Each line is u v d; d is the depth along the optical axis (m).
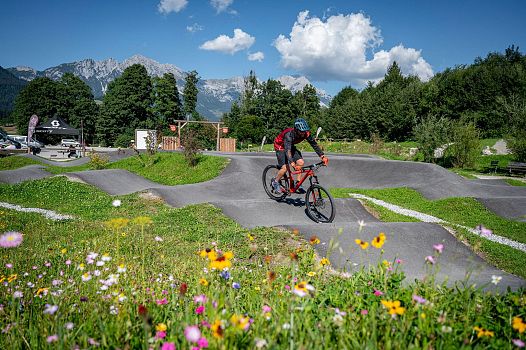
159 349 1.93
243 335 2.03
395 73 78.69
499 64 52.66
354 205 11.74
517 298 2.95
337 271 4.65
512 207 13.11
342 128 66.44
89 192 14.40
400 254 6.86
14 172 19.59
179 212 10.16
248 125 61.53
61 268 4.83
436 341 2.16
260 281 4.27
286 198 11.43
